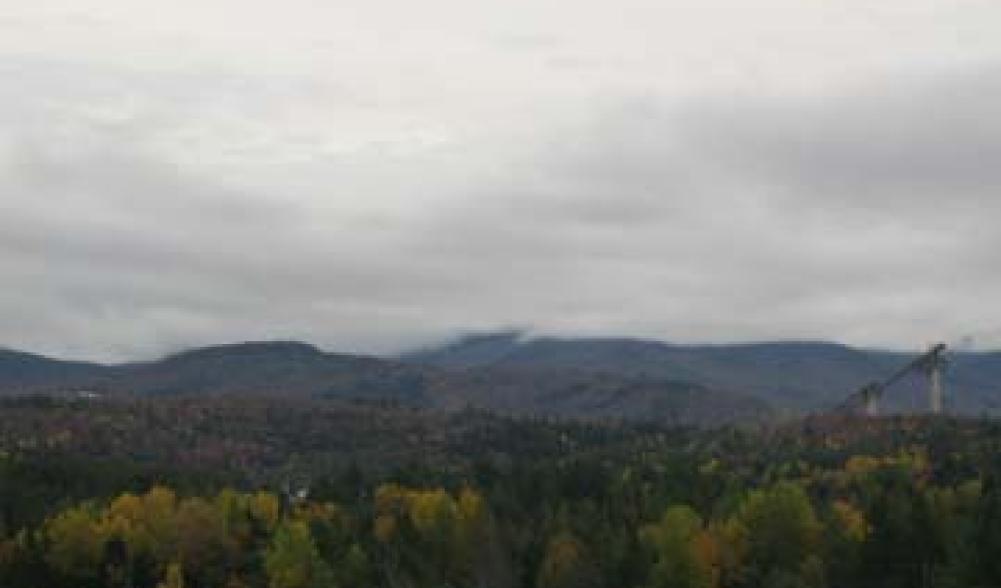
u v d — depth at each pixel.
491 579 168.25
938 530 153.00
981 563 137.62
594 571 160.12
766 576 155.25
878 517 162.38
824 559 157.25
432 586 164.25
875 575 151.12
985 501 157.25
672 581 153.75
